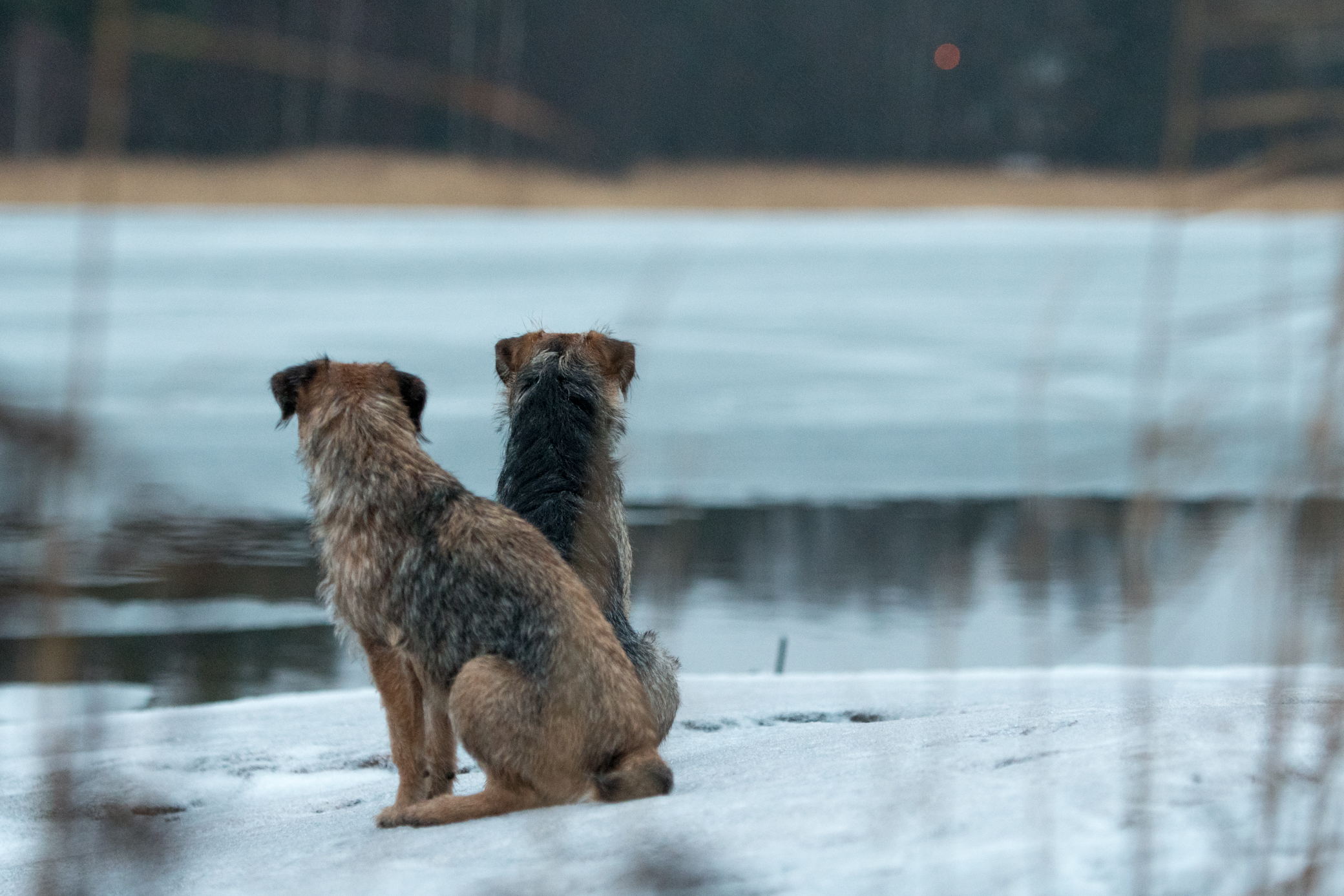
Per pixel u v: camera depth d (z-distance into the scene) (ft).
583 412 19.43
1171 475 11.91
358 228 184.14
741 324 100.37
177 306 102.32
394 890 11.66
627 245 157.69
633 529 46.83
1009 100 264.11
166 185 190.70
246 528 43.45
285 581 39.14
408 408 18.03
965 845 11.02
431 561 16.11
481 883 11.47
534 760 14.99
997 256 148.77
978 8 266.16
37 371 36.17
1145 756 11.45
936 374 79.77
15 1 188.85
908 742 15.84
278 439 59.82
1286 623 11.73
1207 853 10.66
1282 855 10.63
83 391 7.47
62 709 10.21
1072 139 257.34
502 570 15.66
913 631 33.81
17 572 7.97
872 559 42.52
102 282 7.59
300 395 17.79
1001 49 263.90
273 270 128.98
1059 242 162.91
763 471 56.34
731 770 15.71
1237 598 15.42
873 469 56.65
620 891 10.75
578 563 18.22
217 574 9.52
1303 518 11.66
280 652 32.48
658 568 34.37
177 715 24.88
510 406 20.15
